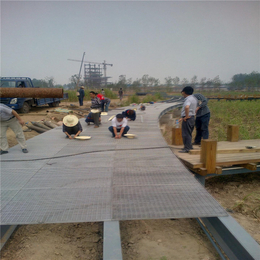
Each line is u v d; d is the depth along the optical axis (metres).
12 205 2.94
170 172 4.04
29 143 6.21
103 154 5.14
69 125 6.54
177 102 25.25
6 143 5.27
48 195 3.22
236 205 4.10
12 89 4.49
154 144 5.99
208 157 4.21
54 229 3.22
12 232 3.01
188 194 3.21
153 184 3.55
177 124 6.10
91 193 3.27
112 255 2.06
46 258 2.65
